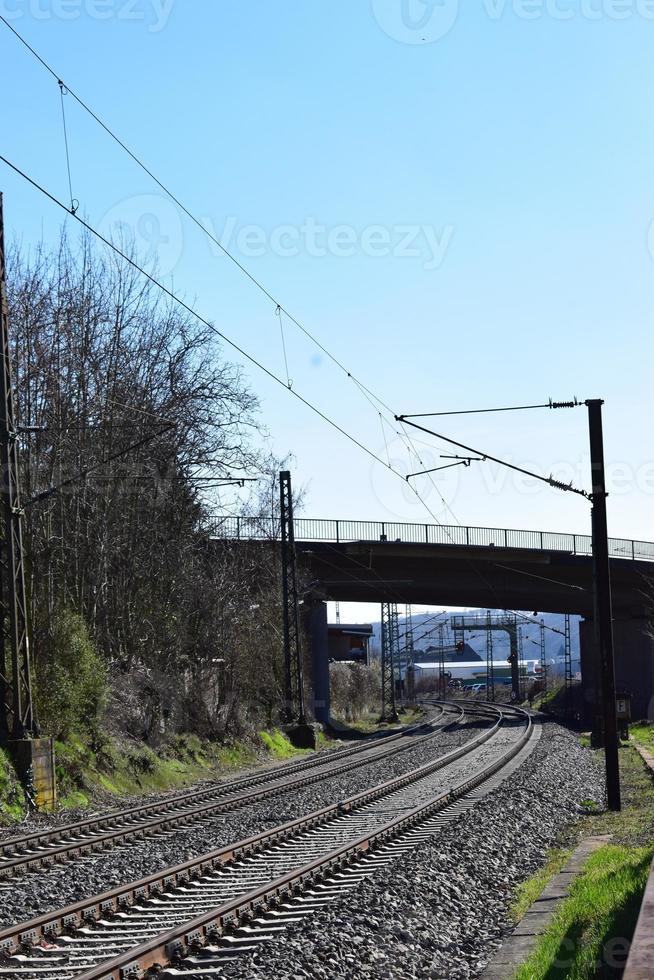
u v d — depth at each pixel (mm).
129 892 12164
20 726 22875
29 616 27312
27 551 30938
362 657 116562
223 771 37500
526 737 46531
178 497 41094
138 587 38438
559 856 17094
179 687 39500
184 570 41000
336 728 70500
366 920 11172
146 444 37906
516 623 117750
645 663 76000
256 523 55438
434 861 14820
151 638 39219
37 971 9203
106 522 35938
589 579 69438
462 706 103312
